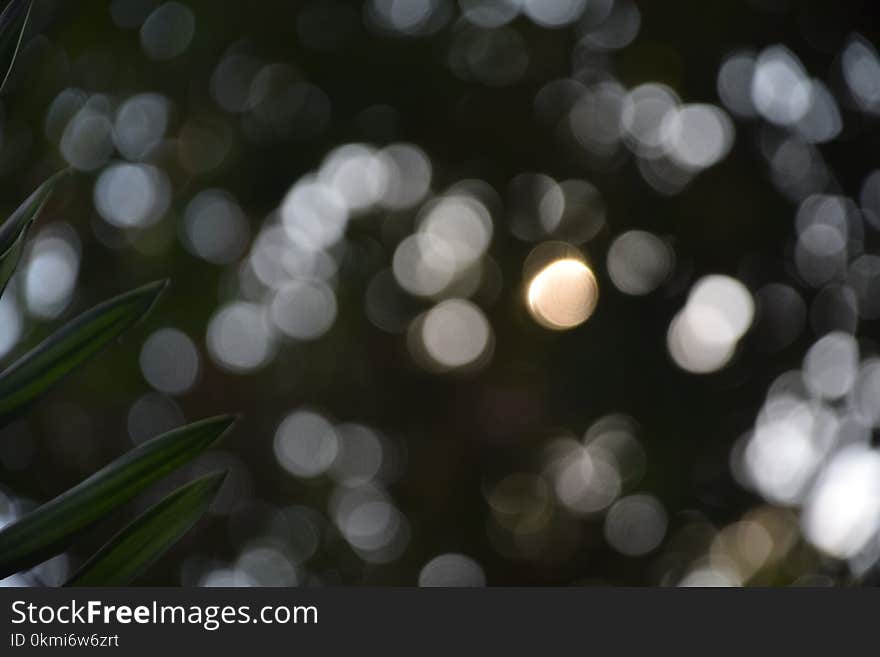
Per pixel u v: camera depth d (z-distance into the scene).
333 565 7.84
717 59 6.91
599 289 7.29
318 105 7.44
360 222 7.67
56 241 6.74
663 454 7.27
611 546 7.50
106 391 6.98
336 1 7.31
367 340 7.69
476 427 7.63
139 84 6.87
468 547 7.79
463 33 7.39
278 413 7.63
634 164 7.26
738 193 6.93
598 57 7.21
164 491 7.25
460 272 7.63
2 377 1.11
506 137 7.41
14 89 6.42
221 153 7.27
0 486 6.92
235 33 7.08
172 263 7.11
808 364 6.84
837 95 6.57
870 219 6.63
